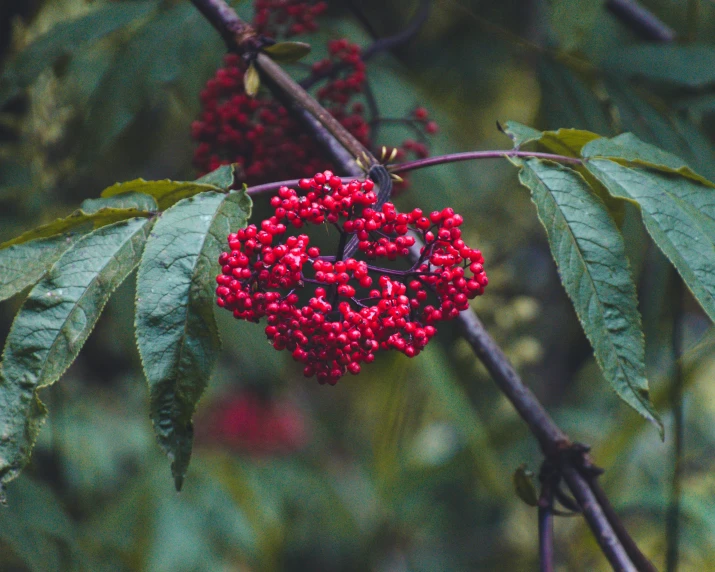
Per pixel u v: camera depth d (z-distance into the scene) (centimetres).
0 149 151
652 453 207
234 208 113
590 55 136
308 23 137
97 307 112
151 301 111
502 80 223
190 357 110
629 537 118
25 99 156
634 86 133
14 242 114
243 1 137
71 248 112
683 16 195
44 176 151
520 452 210
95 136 131
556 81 133
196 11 133
